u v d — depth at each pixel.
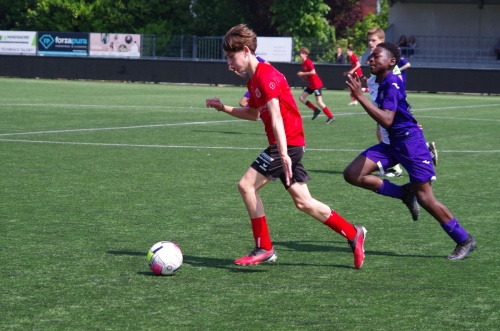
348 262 14.05
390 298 11.80
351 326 10.47
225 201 19.67
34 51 90.06
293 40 84.62
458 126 42.69
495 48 96.31
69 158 27.00
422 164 14.17
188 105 53.72
